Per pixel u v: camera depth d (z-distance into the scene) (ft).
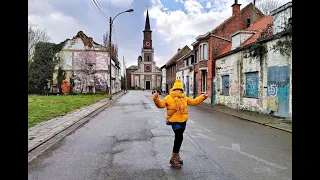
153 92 17.62
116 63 213.46
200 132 31.07
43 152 21.81
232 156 20.20
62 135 29.53
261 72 49.88
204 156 20.21
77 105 71.41
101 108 66.44
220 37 82.64
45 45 144.36
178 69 149.59
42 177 15.66
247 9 92.94
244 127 35.12
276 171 16.53
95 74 153.48
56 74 145.59
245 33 65.98
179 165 17.30
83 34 155.53
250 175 15.78
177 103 17.65
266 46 47.60
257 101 51.72
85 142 25.73
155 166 17.74
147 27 326.65
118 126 36.17
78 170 16.97
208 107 67.82
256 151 21.72
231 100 66.18
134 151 21.95
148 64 326.24
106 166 17.80
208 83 84.84
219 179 15.11
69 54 150.41
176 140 17.63
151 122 39.88
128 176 15.74
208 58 85.40
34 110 55.36
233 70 64.64
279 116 43.42
